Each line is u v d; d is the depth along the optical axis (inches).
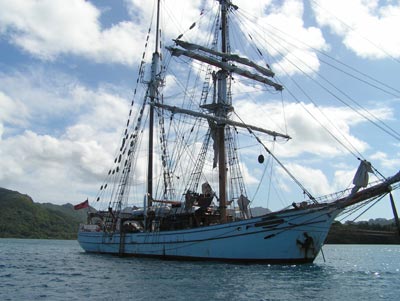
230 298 847.7
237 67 1895.9
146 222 1990.7
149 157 2298.2
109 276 1235.2
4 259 2108.8
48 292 945.5
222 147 1835.6
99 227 2488.9
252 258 1473.9
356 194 1380.4
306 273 1267.2
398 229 1302.9
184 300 829.8
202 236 1592.0
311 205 1445.6
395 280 1187.9
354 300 845.8
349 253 3508.9
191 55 1850.4
